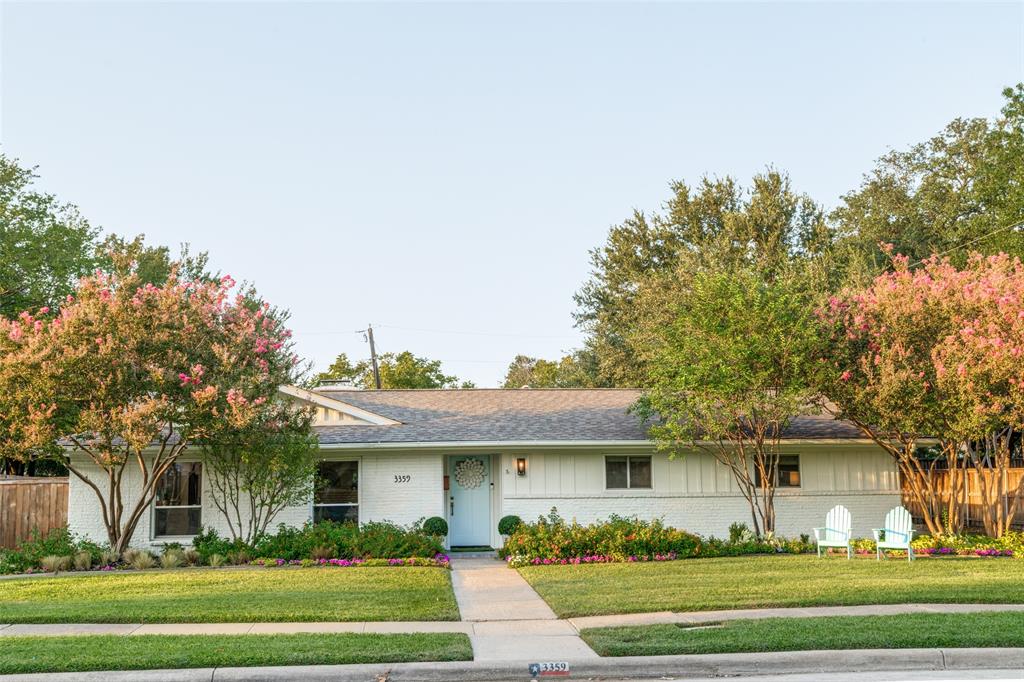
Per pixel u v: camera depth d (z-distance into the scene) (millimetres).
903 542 16641
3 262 29203
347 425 21516
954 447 19406
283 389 21047
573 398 24828
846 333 18609
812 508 21688
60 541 17859
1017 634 9523
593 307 46469
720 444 19719
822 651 9031
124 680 8234
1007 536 18172
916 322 17812
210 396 16359
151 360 16891
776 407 18312
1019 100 29141
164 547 19047
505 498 21094
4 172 30453
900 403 17578
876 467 22094
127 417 15953
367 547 17859
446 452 21172
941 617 10578
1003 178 29891
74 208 33969
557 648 9602
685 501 21438
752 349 17812
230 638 9859
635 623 10859
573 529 18812
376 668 8609
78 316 16562
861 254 33812
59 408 16500
